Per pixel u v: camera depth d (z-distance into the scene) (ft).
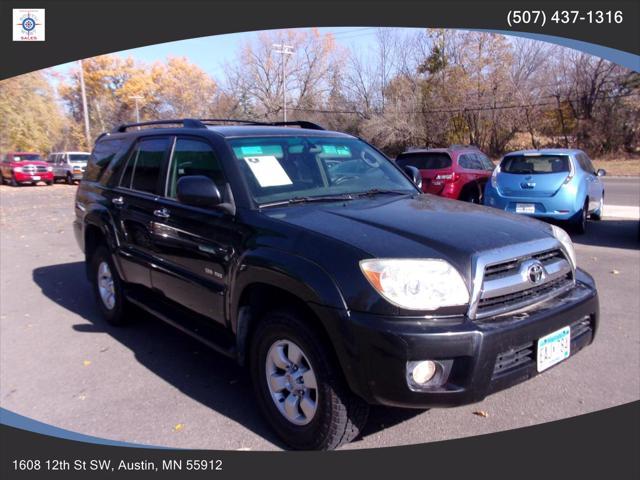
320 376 9.34
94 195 17.98
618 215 40.37
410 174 15.55
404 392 8.46
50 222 44.47
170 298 13.88
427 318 8.61
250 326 11.16
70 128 182.80
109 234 16.35
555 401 11.90
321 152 13.60
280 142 13.10
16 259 29.12
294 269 9.45
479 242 9.54
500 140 129.08
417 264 8.77
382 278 8.67
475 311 8.86
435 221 10.54
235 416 11.64
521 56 125.59
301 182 12.39
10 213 51.65
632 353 14.23
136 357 14.93
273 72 163.84
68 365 14.44
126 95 194.59
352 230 9.84
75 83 194.59
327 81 159.94
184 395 12.65
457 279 8.83
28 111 116.78
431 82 130.41
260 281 10.17
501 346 8.73
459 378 8.60
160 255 14.03
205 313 12.39
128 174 16.39
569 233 32.81
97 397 12.61
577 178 30.76
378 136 129.39
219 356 14.99
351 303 8.76
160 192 14.39
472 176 36.99
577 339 10.39
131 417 11.69
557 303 9.96
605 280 21.47
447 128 128.57
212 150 12.63
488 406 11.78
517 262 9.69
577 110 120.88
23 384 13.35
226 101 175.42
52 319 18.42
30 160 95.20
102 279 17.74
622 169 93.76
